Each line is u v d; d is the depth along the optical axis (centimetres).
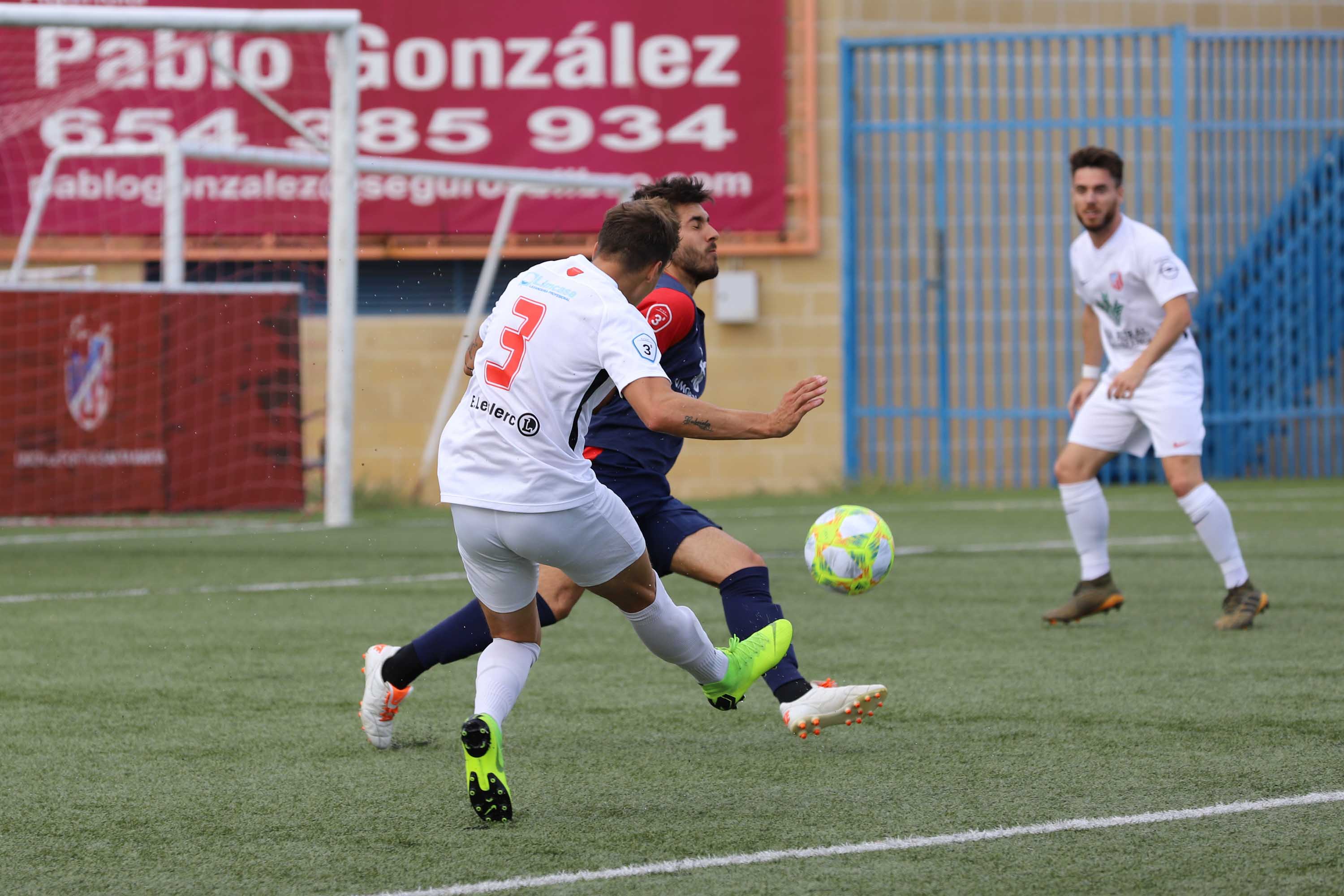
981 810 1146
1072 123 4684
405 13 4697
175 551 3262
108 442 3831
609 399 1401
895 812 1145
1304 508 3931
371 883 981
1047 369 4906
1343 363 5125
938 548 3170
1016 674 1750
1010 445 4925
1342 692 1612
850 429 4844
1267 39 4834
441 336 4784
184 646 2023
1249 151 5044
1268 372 5066
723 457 4853
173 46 4362
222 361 3888
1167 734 1412
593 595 2512
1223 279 4984
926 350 4866
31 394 3781
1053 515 3941
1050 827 1091
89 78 4631
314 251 4703
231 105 4694
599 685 1720
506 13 4716
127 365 3834
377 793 1229
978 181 4803
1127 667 1792
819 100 4778
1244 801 1157
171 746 1414
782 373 4838
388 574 2855
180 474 3875
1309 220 5041
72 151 4128
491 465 1135
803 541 3341
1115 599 2120
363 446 4744
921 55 4778
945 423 4834
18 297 3769
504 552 1152
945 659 1864
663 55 4744
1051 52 4875
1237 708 1531
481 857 1035
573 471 1137
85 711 1587
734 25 4744
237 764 1339
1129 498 4422
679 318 1369
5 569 2952
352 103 3459
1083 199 2094
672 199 1422
